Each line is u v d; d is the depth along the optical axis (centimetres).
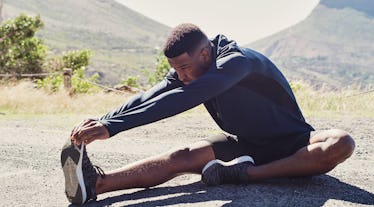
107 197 384
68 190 366
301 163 371
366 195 382
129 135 776
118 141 691
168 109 333
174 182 425
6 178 467
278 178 388
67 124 890
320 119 948
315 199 357
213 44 370
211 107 389
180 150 393
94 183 368
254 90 368
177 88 353
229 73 342
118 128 333
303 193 370
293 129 380
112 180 378
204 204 344
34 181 455
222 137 400
